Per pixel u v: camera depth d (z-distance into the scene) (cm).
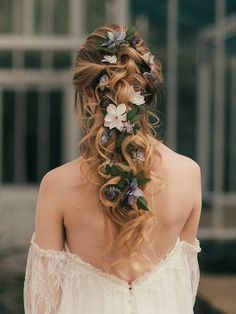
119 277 262
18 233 1246
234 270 908
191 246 281
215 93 1753
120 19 1741
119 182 256
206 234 1317
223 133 1753
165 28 1744
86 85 262
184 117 1752
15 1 1812
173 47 1744
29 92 2052
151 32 1741
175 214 266
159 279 265
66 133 2047
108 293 261
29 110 2059
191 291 278
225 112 1755
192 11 1731
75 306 261
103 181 257
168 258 268
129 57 262
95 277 261
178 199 267
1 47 1822
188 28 1742
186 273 276
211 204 1736
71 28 1803
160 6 1734
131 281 264
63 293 264
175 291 269
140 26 1739
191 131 1753
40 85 2039
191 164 272
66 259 267
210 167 1756
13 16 1812
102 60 261
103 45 263
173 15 1738
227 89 1750
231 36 1728
